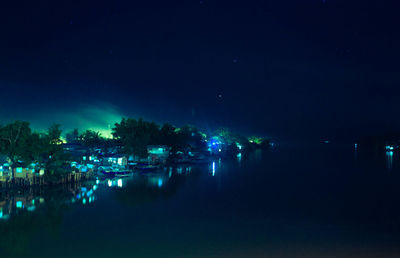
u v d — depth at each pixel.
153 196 68.31
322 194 72.88
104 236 41.69
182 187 80.31
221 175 106.12
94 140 144.62
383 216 52.75
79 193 69.62
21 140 71.00
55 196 65.69
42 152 73.31
